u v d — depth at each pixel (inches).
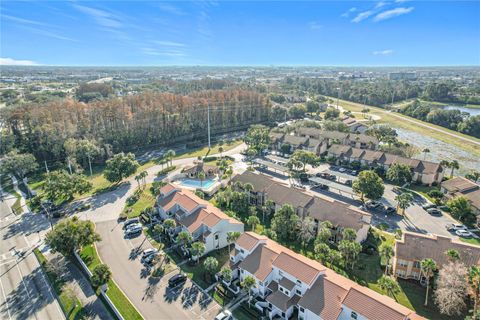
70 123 4746.6
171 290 2000.5
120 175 3705.7
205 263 2050.9
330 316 1589.6
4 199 3484.3
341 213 2532.0
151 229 2763.3
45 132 4466.0
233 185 3297.2
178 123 5644.7
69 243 2263.8
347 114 7805.1
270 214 2942.9
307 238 2399.1
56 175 3403.1
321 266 1924.2
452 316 1752.0
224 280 2025.1
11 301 1967.3
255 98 6904.5
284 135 5187.0
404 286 2003.0
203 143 5674.2
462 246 2049.7
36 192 3567.9
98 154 4532.5
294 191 2913.4
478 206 2800.2
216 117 6284.5
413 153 4478.3
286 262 1915.6
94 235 2381.9
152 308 1846.7
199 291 1995.6
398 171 3489.2
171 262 2289.6
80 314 1824.6
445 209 3011.8
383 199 3230.8
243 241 2166.6
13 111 4596.5
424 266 1812.3
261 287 1921.8
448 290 1695.4
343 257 2191.2
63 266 2292.1
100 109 5032.0
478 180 3661.4
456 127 6427.2
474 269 1646.2
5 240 2655.0
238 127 6648.6
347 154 4313.5
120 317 1774.1
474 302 1749.5
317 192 3432.6
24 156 3956.7
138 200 3346.5
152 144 5398.6
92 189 3676.2
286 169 3939.5
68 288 2052.2
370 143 4813.0
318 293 1712.6
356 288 1685.5
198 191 3253.0
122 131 5024.6
